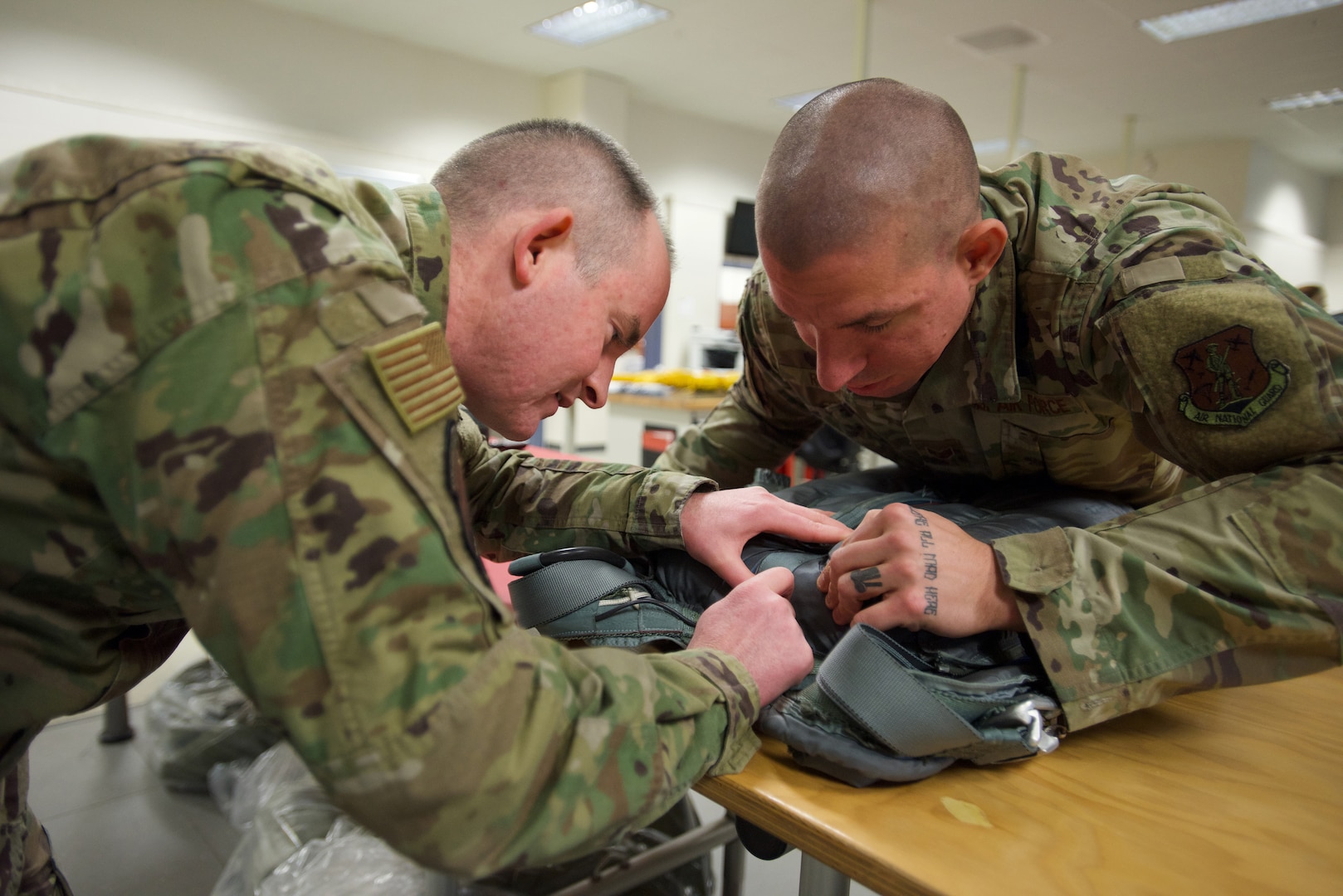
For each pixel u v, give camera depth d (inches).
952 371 40.1
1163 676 28.4
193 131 207.3
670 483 38.3
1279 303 30.1
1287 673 28.4
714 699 26.0
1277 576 28.1
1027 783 26.6
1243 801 25.7
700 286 330.0
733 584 34.9
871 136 30.0
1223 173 336.8
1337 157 356.5
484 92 262.1
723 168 331.9
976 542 30.4
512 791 20.1
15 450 20.9
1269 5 202.1
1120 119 305.1
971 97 280.1
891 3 202.2
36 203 20.4
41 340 19.8
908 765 25.9
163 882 67.6
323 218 21.8
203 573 19.4
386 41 238.2
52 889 32.4
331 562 19.5
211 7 207.0
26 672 24.4
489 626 21.5
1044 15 207.0
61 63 187.6
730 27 223.5
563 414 292.4
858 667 26.2
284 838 58.6
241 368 19.6
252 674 19.4
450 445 22.4
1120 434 41.3
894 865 22.1
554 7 213.2
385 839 19.8
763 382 53.1
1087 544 29.8
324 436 20.0
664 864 50.6
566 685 22.5
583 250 29.5
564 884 52.1
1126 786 26.7
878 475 52.6
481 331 29.2
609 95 271.1
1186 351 31.2
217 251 19.9
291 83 221.9
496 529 41.6
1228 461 31.4
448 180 29.8
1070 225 36.2
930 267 31.6
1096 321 34.3
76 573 23.2
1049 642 28.3
